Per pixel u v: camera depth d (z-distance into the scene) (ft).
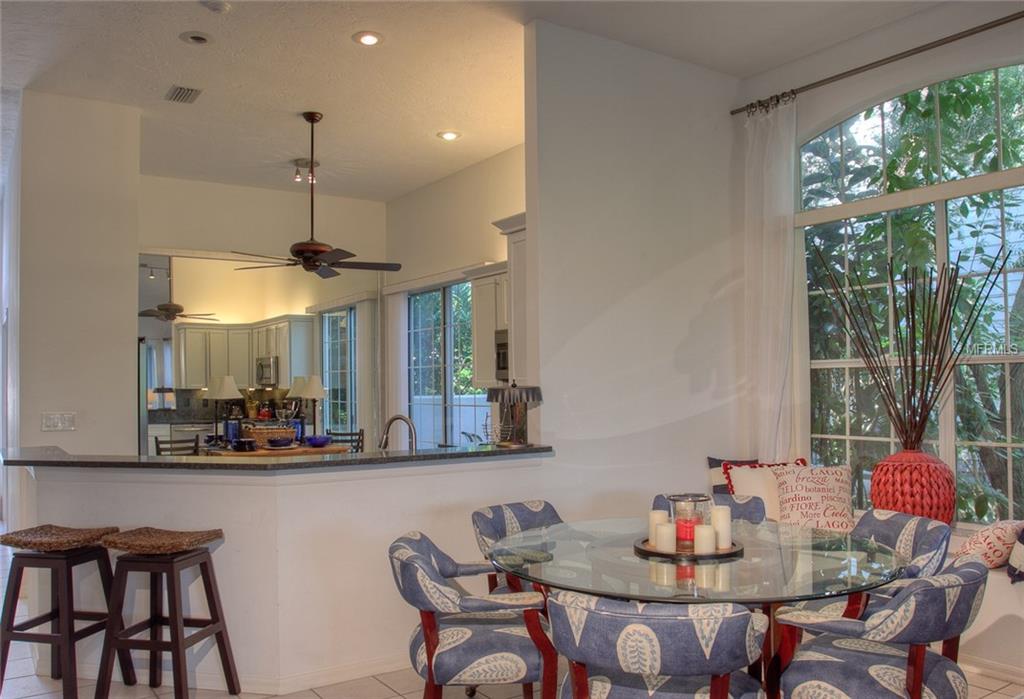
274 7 12.52
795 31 14.19
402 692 10.98
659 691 7.23
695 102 15.78
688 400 15.35
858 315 14.88
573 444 13.71
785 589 7.29
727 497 11.95
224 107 16.89
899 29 13.87
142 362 22.43
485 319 19.10
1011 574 10.83
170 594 10.06
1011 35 12.47
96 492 11.73
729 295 16.19
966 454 13.26
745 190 15.96
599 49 14.28
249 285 24.43
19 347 15.40
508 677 8.30
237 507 11.23
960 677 7.65
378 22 13.14
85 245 16.05
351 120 17.81
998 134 12.89
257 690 11.02
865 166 14.73
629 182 14.65
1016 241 12.66
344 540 11.56
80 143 16.19
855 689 7.30
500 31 13.67
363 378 25.67
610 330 14.28
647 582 7.57
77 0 12.13
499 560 8.55
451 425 22.68
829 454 15.31
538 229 13.42
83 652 11.69
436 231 23.26
